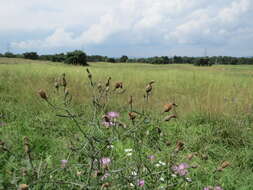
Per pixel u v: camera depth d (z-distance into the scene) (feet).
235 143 10.33
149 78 27.66
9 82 18.74
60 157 6.60
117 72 31.12
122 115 11.53
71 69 32.09
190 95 17.81
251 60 230.48
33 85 17.38
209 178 6.84
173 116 4.76
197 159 8.09
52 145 8.15
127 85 20.15
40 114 11.71
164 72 39.63
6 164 6.01
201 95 17.22
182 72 40.24
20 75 22.68
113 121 4.99
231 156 9.09
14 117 11.35
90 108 11.85
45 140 8.45
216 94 16.84
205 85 23.67
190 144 9.75
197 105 14.29
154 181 5.18
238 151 9.55
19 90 16.46
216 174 7.18
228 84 23.81
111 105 12.78
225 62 235.40
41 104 12.98
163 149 7.41
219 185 6.55
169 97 16.89
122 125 5.05
